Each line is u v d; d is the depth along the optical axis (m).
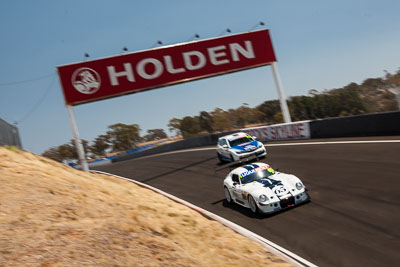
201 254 6.72
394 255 5.79
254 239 7.75
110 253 5.32
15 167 8.44
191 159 24.09
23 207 6.21
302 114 59.34
